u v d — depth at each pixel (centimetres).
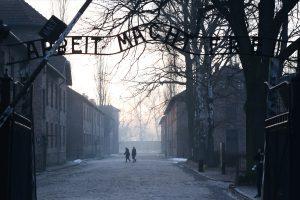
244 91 4691
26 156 828
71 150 7575
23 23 4456
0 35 873
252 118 2320
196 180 3109
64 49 896
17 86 815
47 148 4797
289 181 657
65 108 6094
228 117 6106
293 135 662
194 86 4666
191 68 4097
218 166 4400
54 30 794
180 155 7850
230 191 2312
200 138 4403
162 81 3500
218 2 2177
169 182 2944
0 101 735
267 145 778
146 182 2947
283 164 692
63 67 5628
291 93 676
